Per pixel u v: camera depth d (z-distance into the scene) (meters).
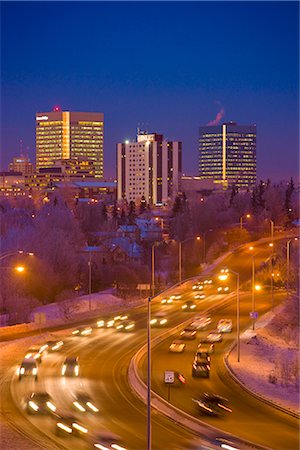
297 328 98.75
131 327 95.88
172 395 61.19
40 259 137.38
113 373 69.00
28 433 49.09
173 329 95.50
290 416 55.19
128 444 46.88
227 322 97.00
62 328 96.81
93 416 53.97
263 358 79.31
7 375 67.38
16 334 91.94
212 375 69.56
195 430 50.53
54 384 64.12
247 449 46.19
